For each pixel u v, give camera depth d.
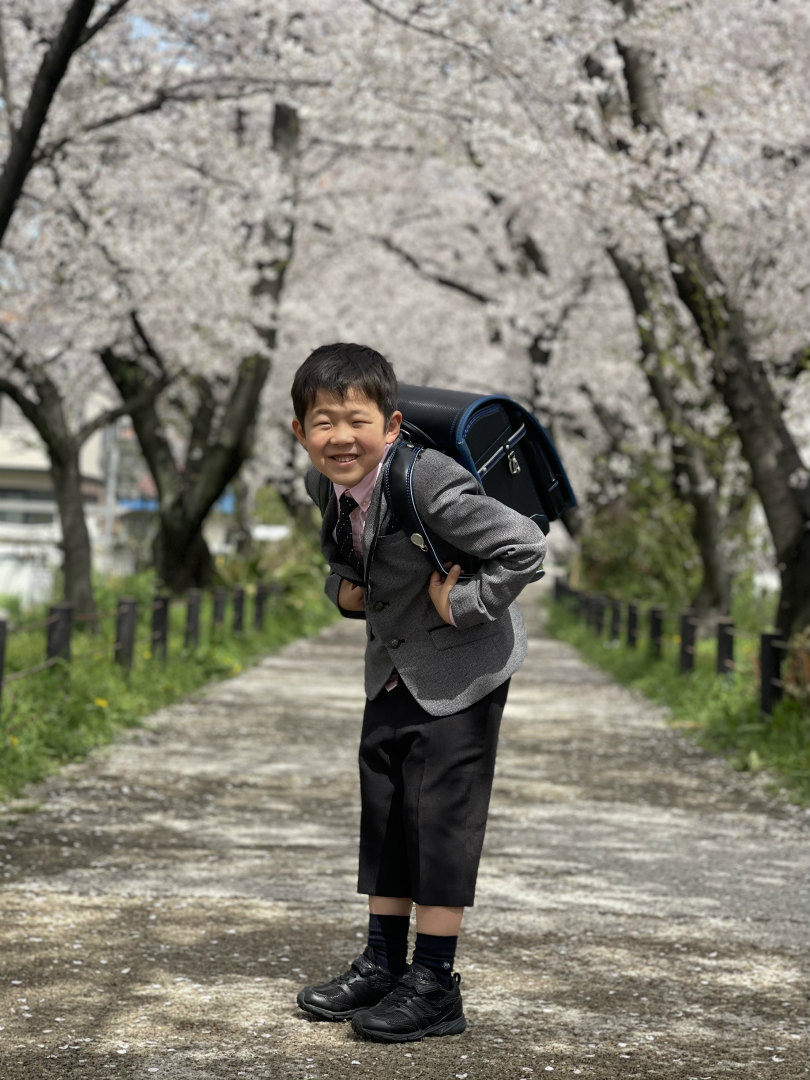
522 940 3.87
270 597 19.70
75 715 7.86
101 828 5.36
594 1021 3.11
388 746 2.99
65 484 14.35
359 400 2.76
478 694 2.91
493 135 11.83
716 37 11.20
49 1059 2.74
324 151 19.45
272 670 13.55
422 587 2.88
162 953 3.61
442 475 2.78
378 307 25.42
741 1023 3.12
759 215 11.71
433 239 23.97
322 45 13.04
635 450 20.27
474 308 25.70
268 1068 2.71
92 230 14.13
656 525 20.05
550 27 10.42
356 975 3.06
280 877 4.59
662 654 13.60
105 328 14.93
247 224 16.08
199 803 6.05
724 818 6.05
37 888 4.31
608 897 4.44
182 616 16.59
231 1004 3.17
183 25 14.29
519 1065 2.78
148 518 26.25
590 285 22.97
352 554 2.92
